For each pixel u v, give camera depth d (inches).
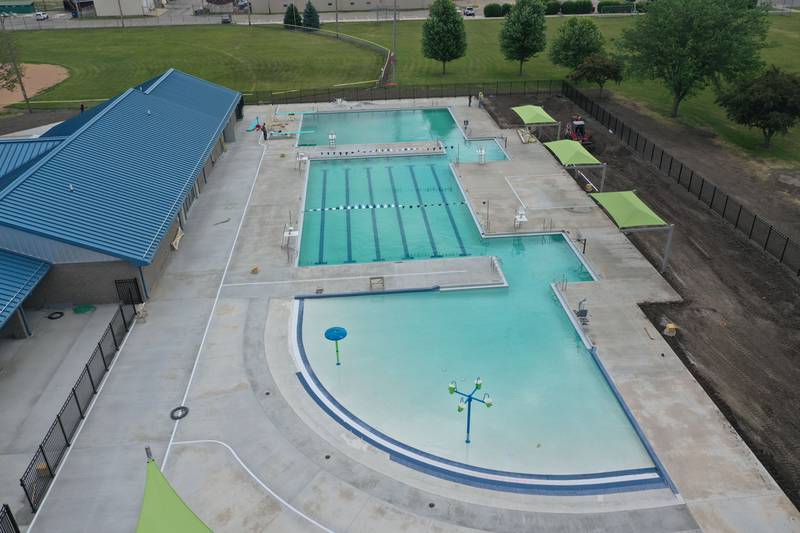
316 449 736.3
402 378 861.2
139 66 2819.9
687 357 872.3
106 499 666.2
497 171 1541.6
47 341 920.3
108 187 1088.8
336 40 3339.1
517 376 863.7
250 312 995.3
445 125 1951.3
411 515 648.4
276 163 1616.6
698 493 666.8
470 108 2076.8
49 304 995.3
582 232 1232.8
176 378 848.9
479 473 706.2
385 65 2659.9
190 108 1603.1
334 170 1601.9
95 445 737.0
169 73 1779.0
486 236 1233.4
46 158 1076.5
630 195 1152.8
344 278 1090.1
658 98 2161.7
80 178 1074.1
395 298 1045.2
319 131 1905.8
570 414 794.2
